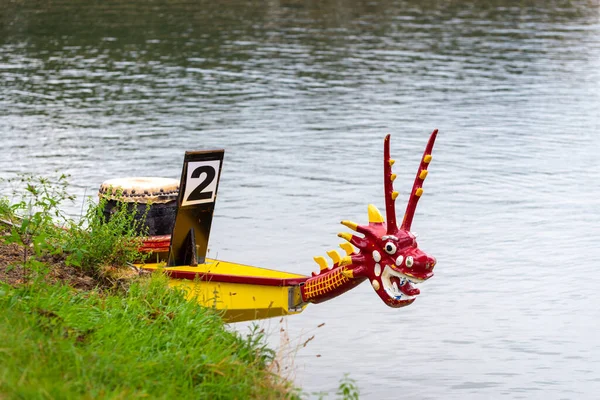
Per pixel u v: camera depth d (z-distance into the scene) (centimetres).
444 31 7469
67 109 4278
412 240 1452
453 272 2253
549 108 4559
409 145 3703
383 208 2781
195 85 5003
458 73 5597
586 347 1831
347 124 4088
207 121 4075
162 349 1319
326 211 2742
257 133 3853
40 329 1250
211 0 9225
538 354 1802
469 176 3228
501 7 9362
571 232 2592
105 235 1617
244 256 2305
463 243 2481
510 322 1952
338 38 6969
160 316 1404
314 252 2352
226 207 2764
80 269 1605
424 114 4366
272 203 2816
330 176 3166
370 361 1750
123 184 1744
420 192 1464
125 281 1565
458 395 1619
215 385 1230
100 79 5112
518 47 6706
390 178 1451
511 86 5188
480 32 7456
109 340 1280
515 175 3247
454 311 2012
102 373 1152
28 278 1429
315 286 1558
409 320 1959
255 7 8838
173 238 1678
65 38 6594
